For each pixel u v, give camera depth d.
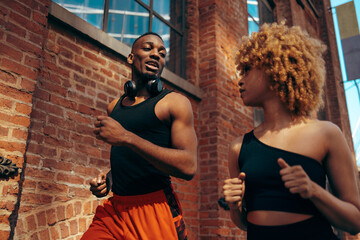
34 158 2.00
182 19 4.05
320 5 8.43
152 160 1.23
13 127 1.76
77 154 2.29
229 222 3.27
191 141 1.35
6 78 1.79
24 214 1.87
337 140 0.80
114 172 1.43
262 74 0.96
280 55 0.93
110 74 2.72
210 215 3.21
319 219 0.77
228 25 4.26
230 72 4.02
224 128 3.59
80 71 2.47
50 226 1.99
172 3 3.96
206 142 3.50
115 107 1.59
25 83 1.89
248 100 0.98
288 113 0.91
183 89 3.45
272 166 0.83
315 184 0.70
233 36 4.30
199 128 3.61
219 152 3.41
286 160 0.82
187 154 1.29
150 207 1.32
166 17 3.80
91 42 2.62
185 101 1.42
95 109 2.51
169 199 1.38
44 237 1.94
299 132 0.85
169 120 1.40
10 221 1.79
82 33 2.51
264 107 0.97
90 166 2.36
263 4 5.86
